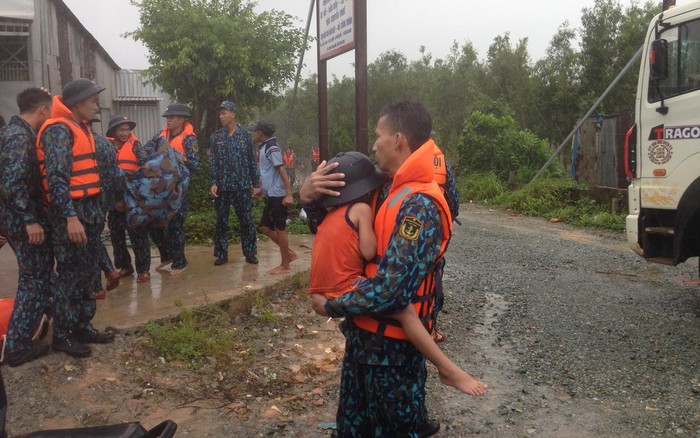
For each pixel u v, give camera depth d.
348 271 2.20
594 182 12.55
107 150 4.84
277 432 3.33
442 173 4.09
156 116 19.16
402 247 2.04
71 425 3.33
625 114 11.64
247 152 6.40
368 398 2.29
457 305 5.78
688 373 4.17
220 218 6.48
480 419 3.54
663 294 6.21
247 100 14.45
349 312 2.08
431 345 2.13
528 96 26.48
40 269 3.91
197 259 6.89
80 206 4.02
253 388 3.85
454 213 4.34
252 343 4.55
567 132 23.89
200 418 3.46
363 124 5.91
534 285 6.58
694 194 5.32
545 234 10.21
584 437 3.33
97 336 4.18
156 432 1.97
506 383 4.03
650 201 5.80
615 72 22.03
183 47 13.34
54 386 3.68
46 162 3.72
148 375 3.92
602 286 6.54
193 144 6.38
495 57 29.80
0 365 3.79
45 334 4.23
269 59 14.12
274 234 6.08
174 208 5.59
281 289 5.73
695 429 3.40
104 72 17.11
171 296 5.22
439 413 3.61
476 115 17.00
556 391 3.91
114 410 3.50
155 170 5.47
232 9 14.06
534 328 5.13
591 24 22.89
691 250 5.55
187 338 4.34
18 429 3.25
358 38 5.84
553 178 15.58
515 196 13.50
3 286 5.69
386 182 2.32
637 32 21.67
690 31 5.41
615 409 3.65
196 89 13.94
